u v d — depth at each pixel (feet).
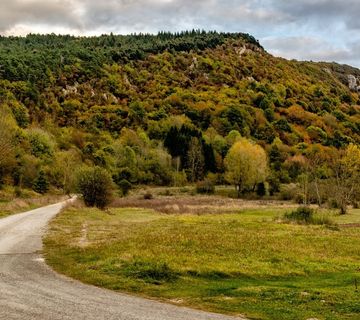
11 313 40.60
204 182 368.27
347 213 211.41
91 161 408.67
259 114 604.90
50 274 60.90
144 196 293.43
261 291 54.19
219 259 75.20
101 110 586.45
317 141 590.55
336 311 46.75
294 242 100.01
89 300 46.83
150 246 82.89
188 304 47.83
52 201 249.55
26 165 314.76
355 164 256.52
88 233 107.65
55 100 582.76
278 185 370.73
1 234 103.50
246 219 165.27
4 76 568.82
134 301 47.67
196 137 479.41
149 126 547.90
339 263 79.20
